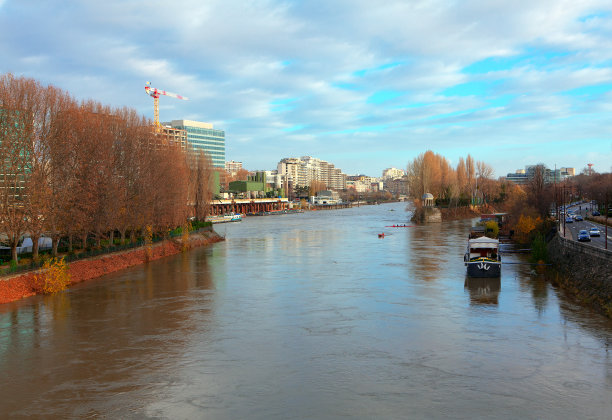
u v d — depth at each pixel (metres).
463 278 62.75
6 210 50.72
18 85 54.62
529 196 119.94
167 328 40.50
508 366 31.92
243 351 34.94
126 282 60.78
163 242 91.19
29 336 38.31
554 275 63.66
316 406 26.39
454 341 37.00
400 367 31.83
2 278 50.34
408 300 50.38
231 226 175.00
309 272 68.25
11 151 52.41
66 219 58.56
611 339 37.34
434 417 25.11
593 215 132.75
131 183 78.38
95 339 37.62
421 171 186.50
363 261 78.81
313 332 39.38
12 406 26.50
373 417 25.14
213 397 27.55
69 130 58.91
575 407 26.17
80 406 26.47
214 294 53.53
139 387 28.86
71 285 58.47
